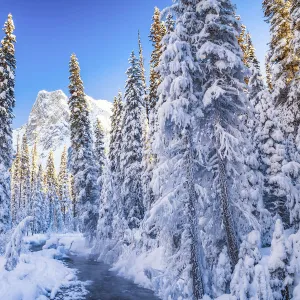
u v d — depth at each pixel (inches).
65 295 696.4
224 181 531.8
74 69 1481.3
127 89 1280.8
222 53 536.1
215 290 503.2
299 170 740.0
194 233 512.7
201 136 592.4
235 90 556.1
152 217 525.0
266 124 861.8
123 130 1256.2
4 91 1087.0
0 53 1117.7
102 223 1177.4
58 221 3144.7
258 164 838.5
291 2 751.1
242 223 557.9
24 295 598.2
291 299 382.3
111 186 1193.4
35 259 912.3
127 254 1015.0
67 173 3577.8
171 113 514.6
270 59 871.1
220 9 571.8
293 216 736.3
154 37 1092.5
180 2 586.2
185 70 521.7
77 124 1423.5
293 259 397.7
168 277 539.5
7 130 1103.6
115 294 709.9
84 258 1218.0
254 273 425.1
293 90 778.2
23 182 3043.8
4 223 1029.2
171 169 556.1
